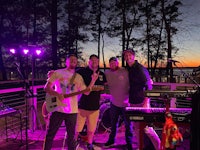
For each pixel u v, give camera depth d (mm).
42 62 23016
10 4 22422
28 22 23031
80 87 4188
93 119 4637
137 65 4539
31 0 22641
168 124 3117
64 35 24562
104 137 5805
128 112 3395
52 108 3975
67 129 4055
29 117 6113
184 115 3270
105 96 6691
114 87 4785
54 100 3980
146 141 4047
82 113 4598
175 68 3543
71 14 24469
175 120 3281
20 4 22578
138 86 4504
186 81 6836
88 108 4555
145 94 3363
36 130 6270
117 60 4750
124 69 4762
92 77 4195
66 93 4027
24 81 4863
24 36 23344
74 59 4102
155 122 3381
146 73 4520
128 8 24109
